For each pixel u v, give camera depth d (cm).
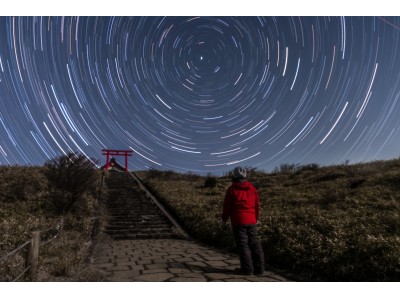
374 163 1839
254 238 462
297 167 2259
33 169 1883
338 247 484
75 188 1183
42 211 1097
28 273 410
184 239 905
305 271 458
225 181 2155
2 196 1255
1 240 681
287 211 911
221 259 576
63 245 696
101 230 963
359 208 846
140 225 1067
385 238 491
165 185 1973
